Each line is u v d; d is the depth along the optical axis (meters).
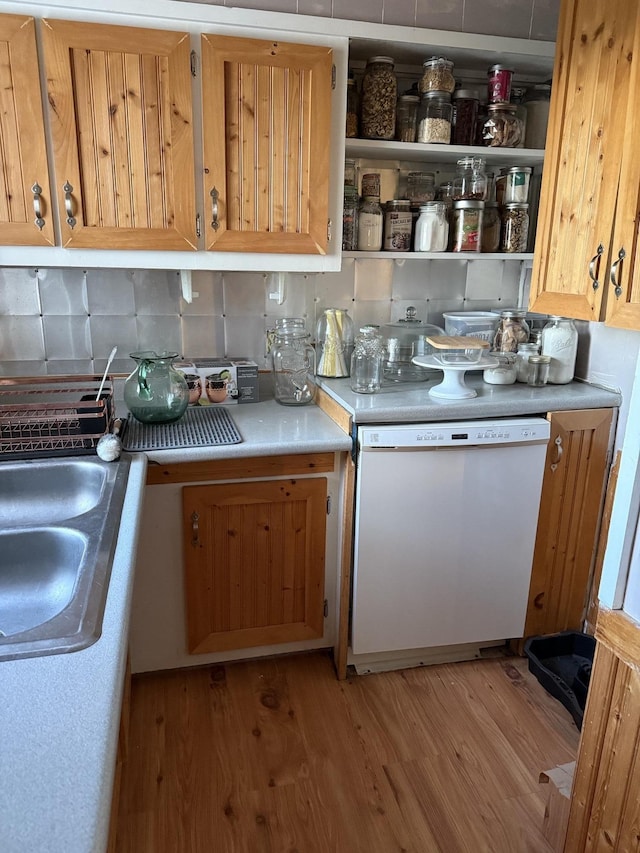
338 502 2.03
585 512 2.21
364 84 2.05
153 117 1.75
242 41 1.76
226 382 2.21
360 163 2.32
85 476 1.61
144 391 1.93
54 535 1.21
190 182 1.81
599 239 1.76
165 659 2.04
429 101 2.10
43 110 1.67
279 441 1.86
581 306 1.86
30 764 0.63
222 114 1.79
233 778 1.74
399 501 1.97
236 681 2.12
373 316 2.45
